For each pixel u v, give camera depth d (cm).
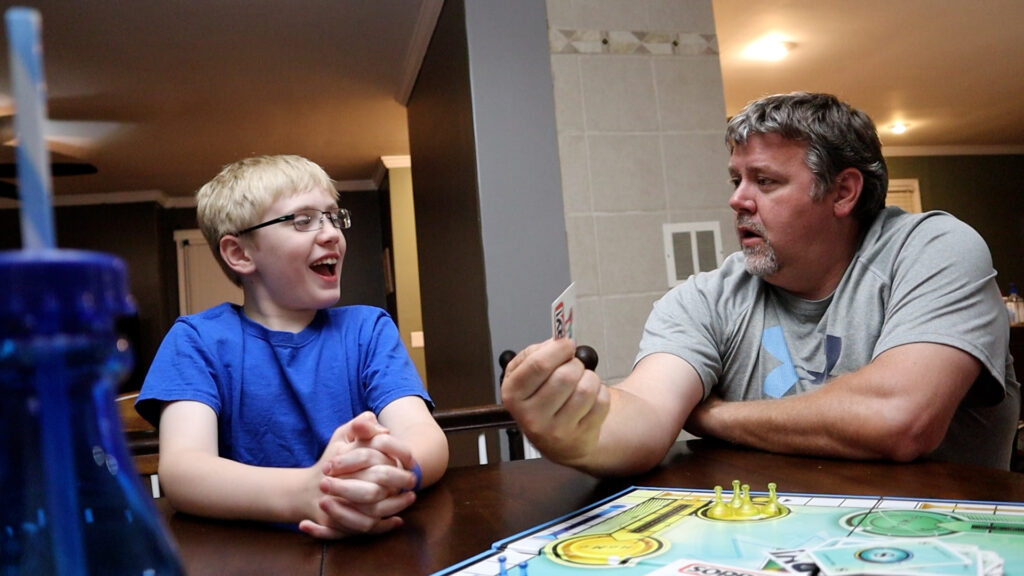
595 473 79
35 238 21
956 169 659
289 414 101
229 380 99
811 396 91
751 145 110
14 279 21
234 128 432
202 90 368
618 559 49
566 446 72
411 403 100
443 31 276
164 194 587
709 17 242
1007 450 105
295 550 62
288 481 71
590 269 226
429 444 86
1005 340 98
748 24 360
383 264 602
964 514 53
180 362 95
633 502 66
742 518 57
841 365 109
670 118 236
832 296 112
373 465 65
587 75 232
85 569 23
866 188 109
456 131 261
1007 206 666
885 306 106
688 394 102
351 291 597
